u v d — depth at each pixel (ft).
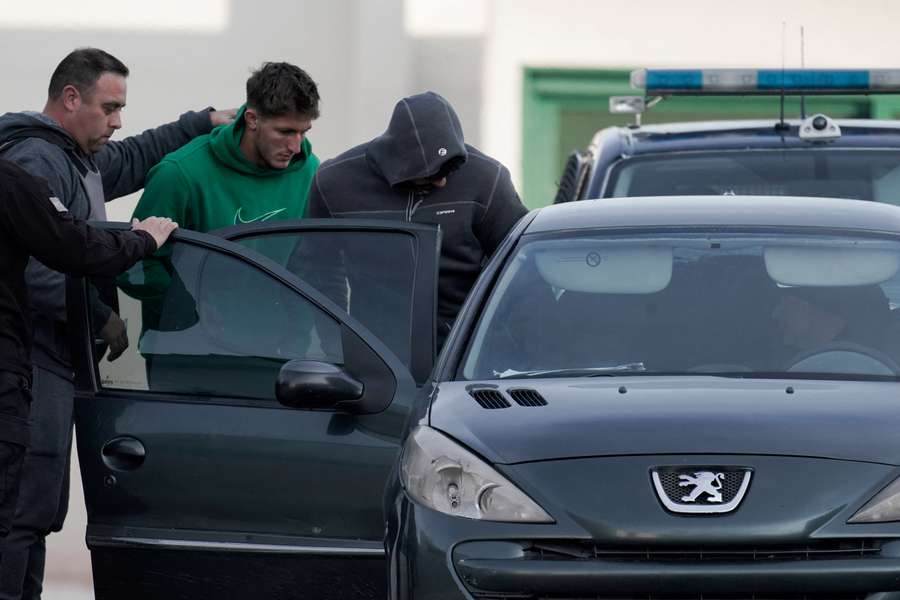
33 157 74.43
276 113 84.69
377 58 140.26
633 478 53.31
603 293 65.05
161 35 143.23
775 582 51.03
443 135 79.30
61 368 71.56
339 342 67.26
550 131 144.77
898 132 96.78
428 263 69.41
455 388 60.59
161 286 69.77
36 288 71.10
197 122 91.40
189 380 68.74
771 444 53.78
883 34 144.25
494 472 54.39
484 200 81.56
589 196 93.15
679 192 91.97
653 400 57.16
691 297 64.34
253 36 142.51
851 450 53.62
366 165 82.28
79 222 67.72
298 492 66.23
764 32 144.56
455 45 141.08
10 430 65.98
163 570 67.87
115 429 68.33
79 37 143.64
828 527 51.88
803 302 63.62
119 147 89.86
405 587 54.44
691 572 51.26
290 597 66.80
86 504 68.90
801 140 95.35
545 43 143.33
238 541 66.69
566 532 52.70
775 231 67.00
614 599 51.93
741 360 61.72
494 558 52.85
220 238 69.87
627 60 144.05
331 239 70.59
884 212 69.31
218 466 66.95
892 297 63.77
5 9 143.74
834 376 60.23
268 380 67.77
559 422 55.98
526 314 64.64
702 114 152.05
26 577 74.74
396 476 57.62
